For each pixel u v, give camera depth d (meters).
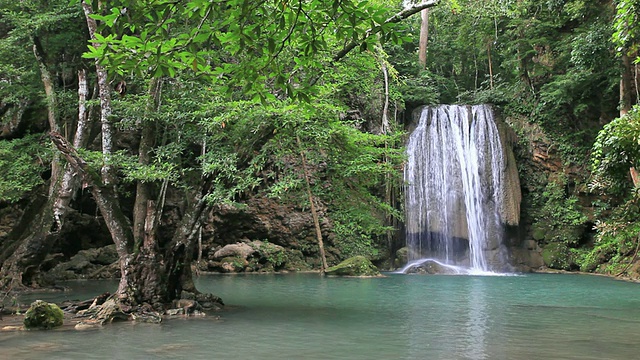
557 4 26.91
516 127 29.81
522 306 12.53
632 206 13.97
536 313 11.34
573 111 28.86
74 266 20.11
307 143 11.85
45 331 8.75
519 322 10.09
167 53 4.68
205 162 10.81
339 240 26.05
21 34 15.93
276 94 10.37
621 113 24.56
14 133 19.64
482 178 28.25
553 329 9.30
